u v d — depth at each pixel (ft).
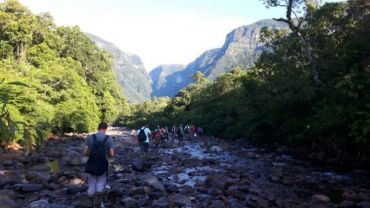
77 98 177.58
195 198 39.58
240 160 79.41
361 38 79.36
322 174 60.64
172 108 330.13
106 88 304.91
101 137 31.91
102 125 32.17
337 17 96.68
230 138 154.30
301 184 51.26
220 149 99.96
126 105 439.22
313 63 95.14
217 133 177.68
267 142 118.62
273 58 105.09
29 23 201.16
